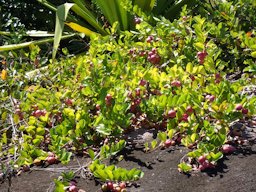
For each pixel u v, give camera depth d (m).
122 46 1.20
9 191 0.82
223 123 0.84
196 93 0.88
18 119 0.97
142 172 0.76
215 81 0.95
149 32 1.19
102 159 0.85
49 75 1.19
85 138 0.91
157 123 0.94
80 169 0.83
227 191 0.73
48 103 0.99
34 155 0.89
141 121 0.95
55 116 0.99
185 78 0.95
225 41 1.15
